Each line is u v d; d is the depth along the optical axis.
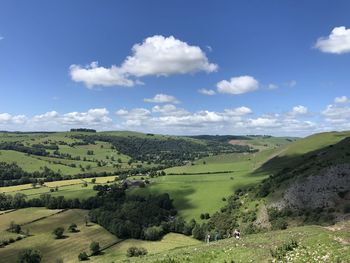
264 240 49.47
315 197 140.50
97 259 149.75
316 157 196.62
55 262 148.12
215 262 42.31
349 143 196.88
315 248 40.22
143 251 149.00
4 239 176.25
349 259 35.84
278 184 172.62
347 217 115.31
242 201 184.12
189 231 184.38
